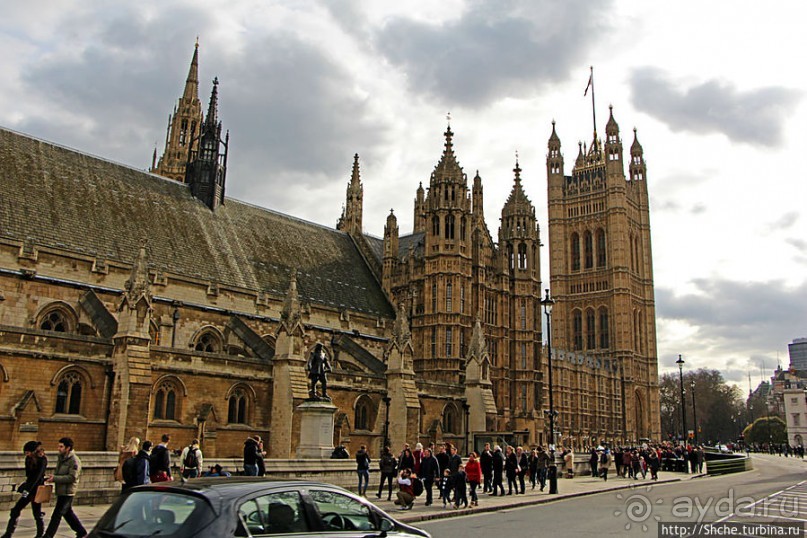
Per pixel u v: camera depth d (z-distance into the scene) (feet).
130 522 40.50
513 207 299.17
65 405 152.15
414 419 215.31
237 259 231.30
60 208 189.78
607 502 132.36
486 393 244.83
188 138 385.70
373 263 288.71
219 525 38.73
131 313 159.43
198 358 173.27
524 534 85.76
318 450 165.78
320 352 175.94
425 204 273.75
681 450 265.54
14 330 144.77
